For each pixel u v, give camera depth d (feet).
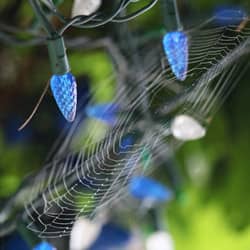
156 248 4.23
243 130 5.53
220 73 3.63
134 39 3.90
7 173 5.55
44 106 5.70
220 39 3.46
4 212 3.55
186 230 5.51
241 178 5.50
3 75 5.71
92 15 2.92
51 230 3.48
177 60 3.09
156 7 5.02
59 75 2.93
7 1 4.57
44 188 3.54
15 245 4.18
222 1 5.14
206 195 5.56
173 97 3.51
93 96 4.40
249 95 5.52
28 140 5.72
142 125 3.51
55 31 2.93
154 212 4.26
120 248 4.68
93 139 3.91
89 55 5.31
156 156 3.95
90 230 4.47
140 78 3.74
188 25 3.81
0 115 5.97
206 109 3.75
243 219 5.49
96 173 3.46
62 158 3.64
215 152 5.54
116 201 4.04
